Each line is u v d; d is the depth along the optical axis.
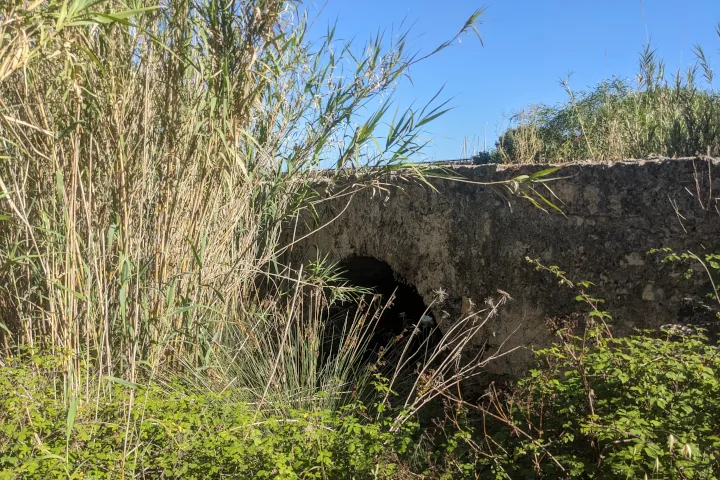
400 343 5.51
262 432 3.36
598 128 6.68
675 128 5.07
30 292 3.96
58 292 3.80
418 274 4.75
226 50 4.05
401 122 4.37
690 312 3.49
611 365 3.06
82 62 3.78
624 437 2.70
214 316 4.39
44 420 3.23
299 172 5.05
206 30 4.15
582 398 3.06
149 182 4.10
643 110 5.91
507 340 4.23
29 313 4.08
